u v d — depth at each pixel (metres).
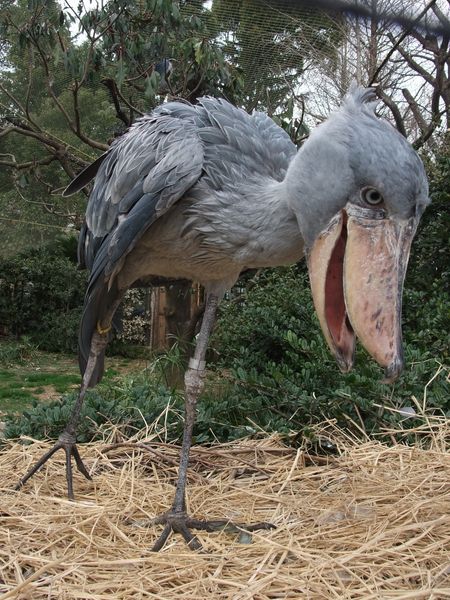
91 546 1.46
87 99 4.84
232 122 1.54
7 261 6.63
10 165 3.27
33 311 6.66
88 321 1.69
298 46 3.05
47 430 2.08
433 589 1.28
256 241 1.47
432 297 2.75
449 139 3.54
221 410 2.20
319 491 1.72
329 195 1.35
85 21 2.66
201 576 1.36
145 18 2.74
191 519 1.54
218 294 1.64
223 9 2.74
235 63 3.04
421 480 1.70
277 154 1.55
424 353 2.16
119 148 1.64
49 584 1.34
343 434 1.97
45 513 1.59
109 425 2.08
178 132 1.53
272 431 2.09
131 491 1.68
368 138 1.33
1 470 1.83
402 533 1.48
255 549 1.44
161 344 4.48
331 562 1.37
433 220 3.03
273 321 2.51
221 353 2.62
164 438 2.04
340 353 1.39
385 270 1.33
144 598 1.30
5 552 1.42
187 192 1.51
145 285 1.87
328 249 1.37
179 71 2.81
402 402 2.05
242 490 1.71
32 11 2.81
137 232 1.50
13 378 5.06
